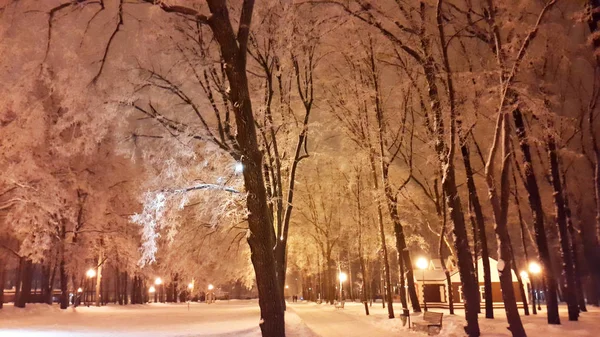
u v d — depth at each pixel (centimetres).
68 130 2975
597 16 1769
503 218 1543
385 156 2691
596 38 1755
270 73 1980
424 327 2066
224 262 3522
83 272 4072
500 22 1582
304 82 2150
